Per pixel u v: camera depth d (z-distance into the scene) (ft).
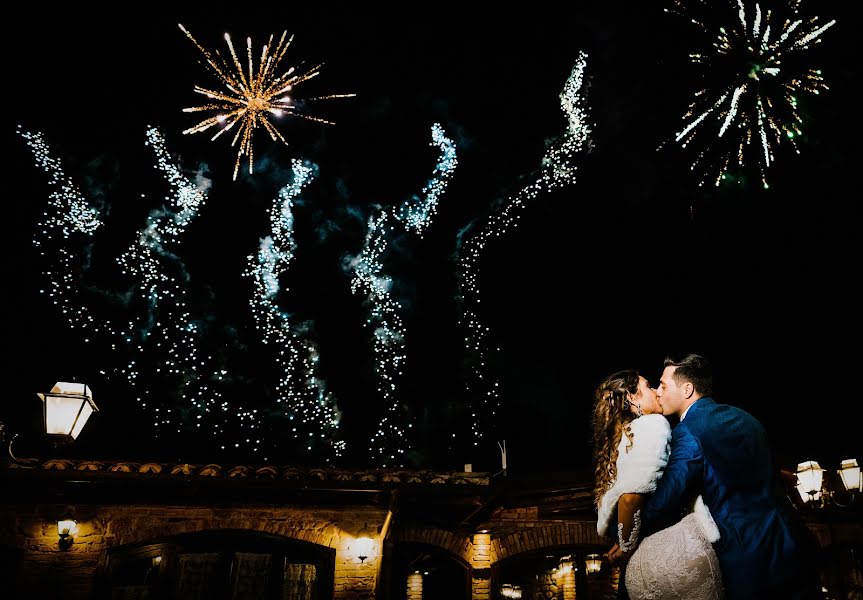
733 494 6.58
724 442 6.77
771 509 6.48
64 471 24.61
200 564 28.53
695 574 6.45
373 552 29.84
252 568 28.76
